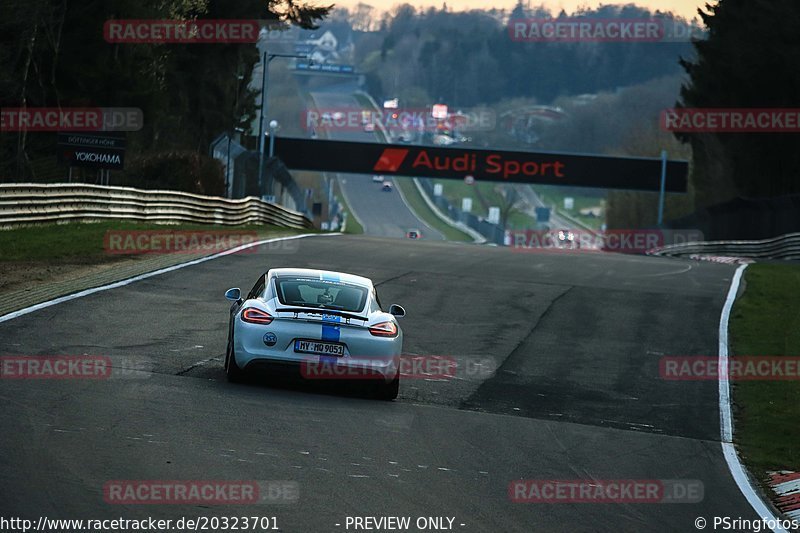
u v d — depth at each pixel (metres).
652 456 31.92
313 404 33.28
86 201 87.56
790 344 55.91
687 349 54.44
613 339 55.81
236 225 124.38
